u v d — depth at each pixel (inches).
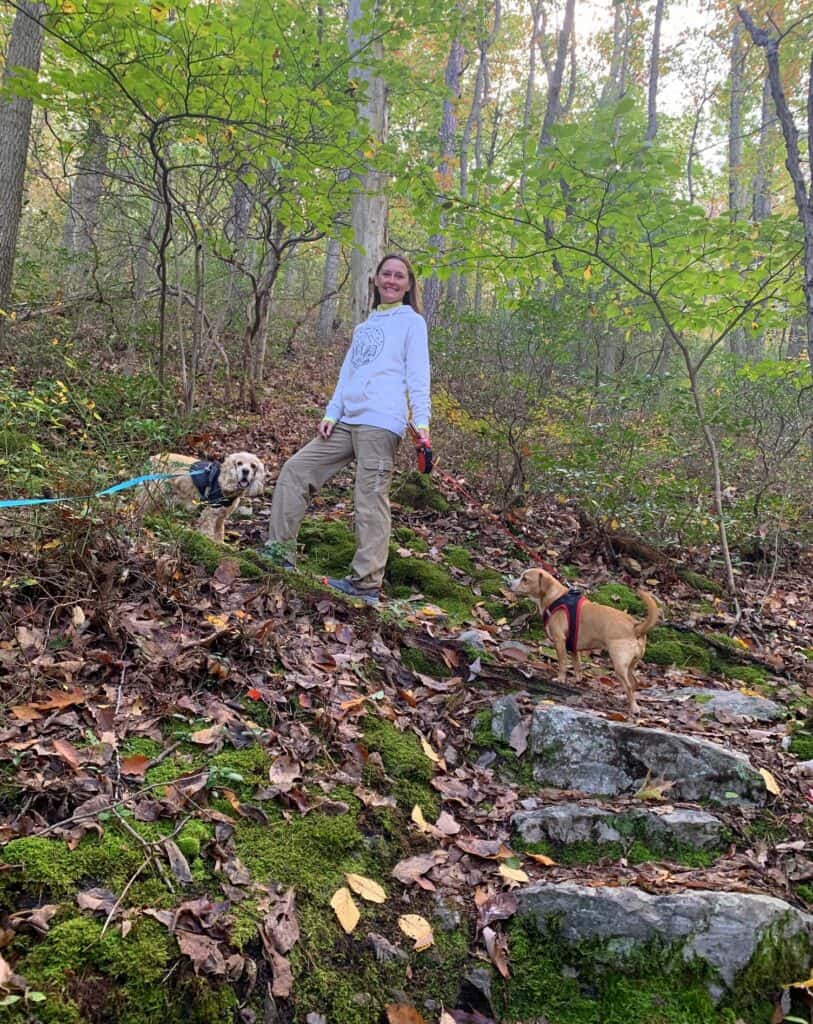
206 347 378.6
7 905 81.2
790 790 131.3
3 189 334.6
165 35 218.5
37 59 336.8
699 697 164.6
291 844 101.8
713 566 261.6
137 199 389.1
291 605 162.2
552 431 300.8
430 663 160.9
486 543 252.1
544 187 236.5
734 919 101.3
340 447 188.1
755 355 610.5
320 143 246.2
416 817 116.0
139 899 86.1
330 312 685.9
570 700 155.1
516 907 104.8
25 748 100.9
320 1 362.9
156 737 112.1
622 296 302.4
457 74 706.2
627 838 119.8
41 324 322.3
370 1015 89.0
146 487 178.1
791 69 471.5
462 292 713.0
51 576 138.3
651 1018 94.8
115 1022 75.7
